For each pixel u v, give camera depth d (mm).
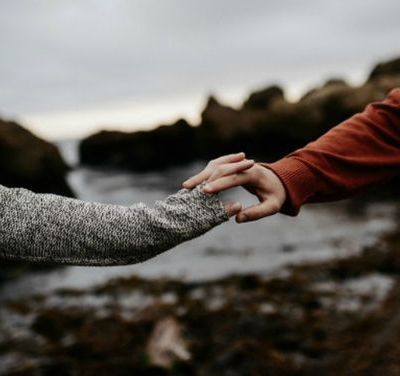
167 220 1210
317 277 7520
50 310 6797
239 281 7582
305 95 28469
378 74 21859
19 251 1188
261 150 28500
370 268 7766
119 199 20344
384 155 1417
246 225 12391
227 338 5363
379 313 5621
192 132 35406
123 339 5551
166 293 7309
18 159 12109
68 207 1206
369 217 12422
